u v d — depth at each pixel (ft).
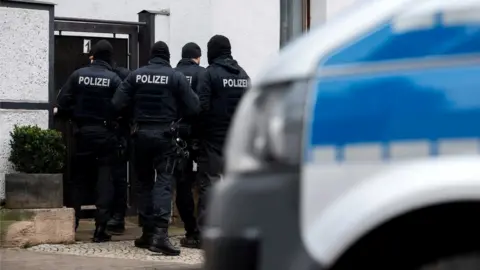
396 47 23.72
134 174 73.20
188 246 67.72
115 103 63.72
